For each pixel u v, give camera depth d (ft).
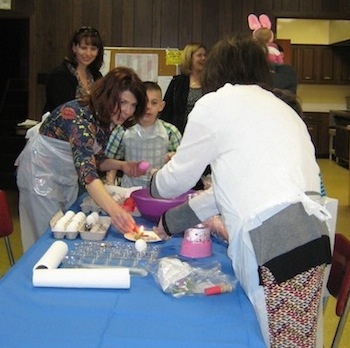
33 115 19.08
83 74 11.05
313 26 34.14
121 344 3.41
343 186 23.76
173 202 6.37
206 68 5.10
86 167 5.90
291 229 4.33
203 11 18.92
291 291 4.41
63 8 18.83
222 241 5.95
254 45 5.00
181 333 3.59
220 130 4.68
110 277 4.37
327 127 34.60
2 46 25.32
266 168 4.49
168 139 9.33
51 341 3.43
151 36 18.93
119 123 6.29
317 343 4.95
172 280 4.39
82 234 5.86
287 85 10.52
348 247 5.79
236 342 3.47
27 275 4.63
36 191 7.57
